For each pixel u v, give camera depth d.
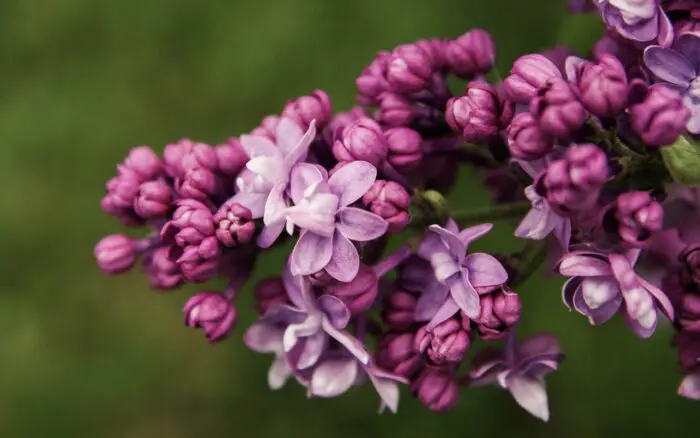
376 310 0.48
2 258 0.73
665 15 0.45
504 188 0.51
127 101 0.73
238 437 0.68
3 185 0.74
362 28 0.69
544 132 0.45
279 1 0.71
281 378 0.49
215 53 0.72
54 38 0.75
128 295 0.72
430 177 0.49
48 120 0.74
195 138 0.72
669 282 0.47
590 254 0.45
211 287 0.70
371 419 0.66
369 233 0.46
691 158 0.45
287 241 0.48
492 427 0.64
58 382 0.71
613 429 0.62
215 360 0.69
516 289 0.48
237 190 0.47
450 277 0.46
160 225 0.48
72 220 0.73
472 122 0.47
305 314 0.47
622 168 0.46
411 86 0.48
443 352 0.46
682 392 0.47
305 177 0.46
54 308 0.72
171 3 0.73
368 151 0.46
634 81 0.45
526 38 0.64
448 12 0.66
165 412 0.70
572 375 0.62
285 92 0.70
